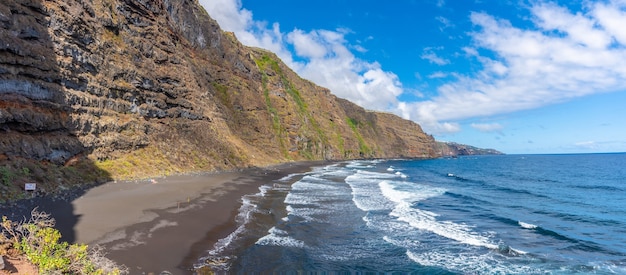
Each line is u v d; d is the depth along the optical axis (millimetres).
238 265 10961
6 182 14305
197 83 47094
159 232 12664
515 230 18625
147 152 28312
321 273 11109
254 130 65500
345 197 27453
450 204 27172
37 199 14461
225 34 74875
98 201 15859
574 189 40594
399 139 177500
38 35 20219
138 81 31141
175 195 19984
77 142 21078
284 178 39875
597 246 15883
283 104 86875
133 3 36031
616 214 24438
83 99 23125
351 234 16141
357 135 145000
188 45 55938
